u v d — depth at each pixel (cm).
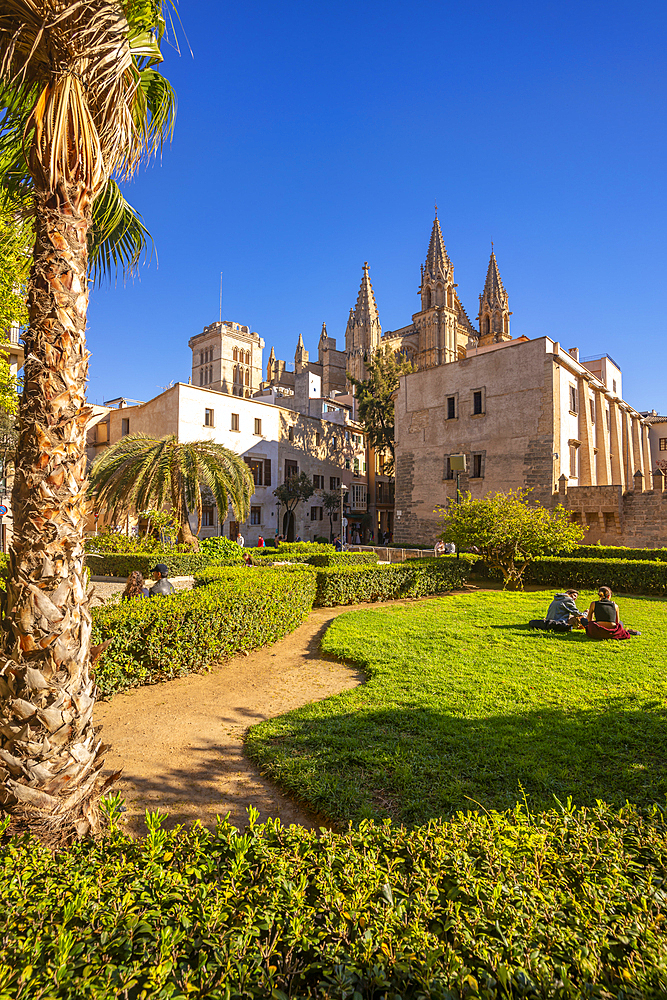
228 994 166
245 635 901
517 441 2972
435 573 1755
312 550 2636
